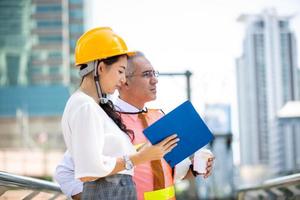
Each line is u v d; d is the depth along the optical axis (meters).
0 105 87.56
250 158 71.50
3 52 91.75
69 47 92.44
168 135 2.97
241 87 76.19
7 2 91.75
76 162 2.69
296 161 59.19
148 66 3.63
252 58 76.06
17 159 57.00
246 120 74.62
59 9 92.44
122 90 3.63
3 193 3.89
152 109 3.75
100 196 2.79
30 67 90.44
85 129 2.69
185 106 3.04
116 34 2.93
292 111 50.66
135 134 3.50
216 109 30.69
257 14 77.50
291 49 75.81
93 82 2.88
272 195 6.62
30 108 87.88
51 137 84.75
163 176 3.42
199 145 3.12
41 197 4.64
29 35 91.69
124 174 2.84
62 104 87.88
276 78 74.69
